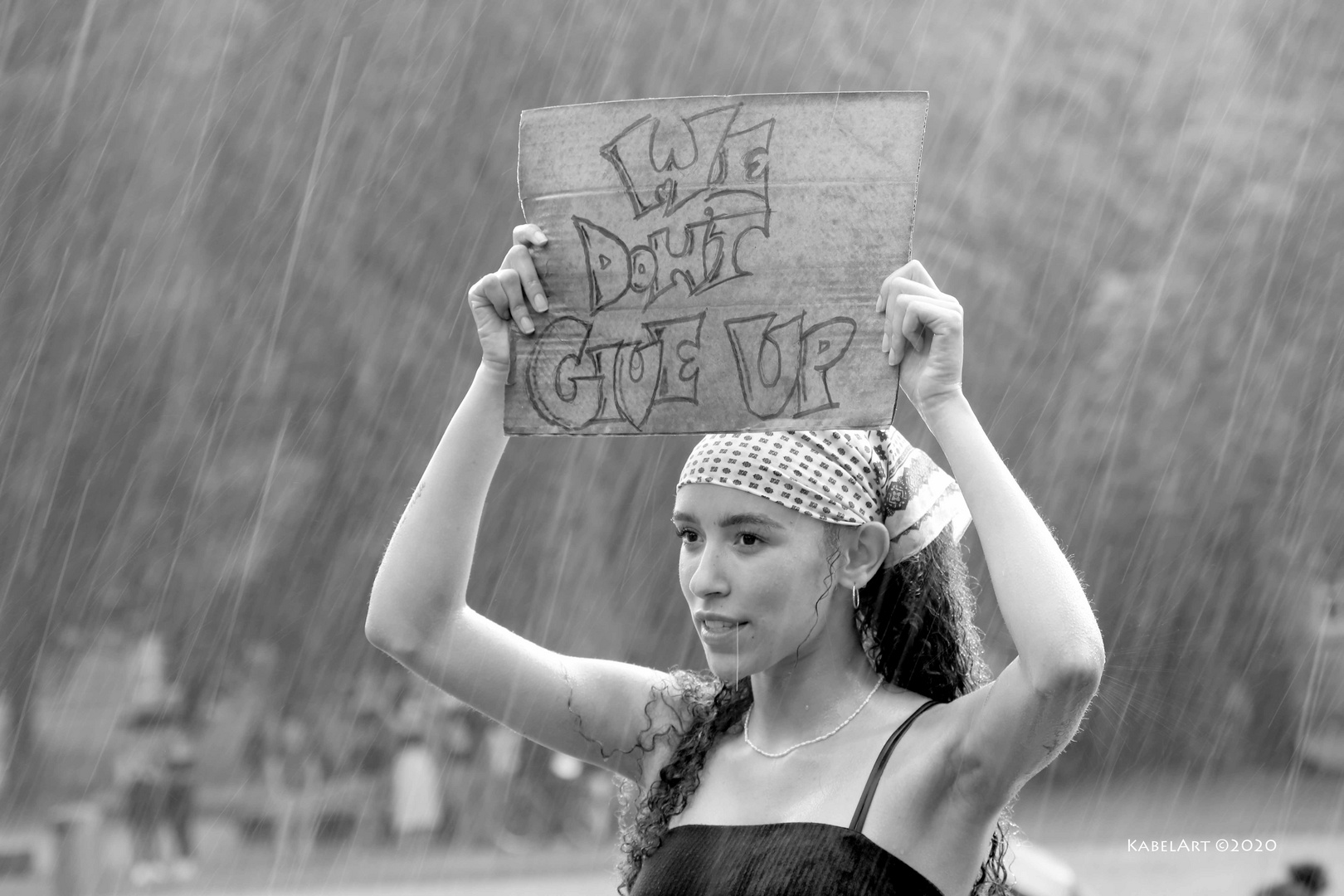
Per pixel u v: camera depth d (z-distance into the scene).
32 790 38.41
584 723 6.43
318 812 34.31
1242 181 46.84
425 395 42.62
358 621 41.81
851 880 5.27
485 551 40.72
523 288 6.04
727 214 5.84
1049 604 5.12
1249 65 48.19
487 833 32.78
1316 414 44.84
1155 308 45.62
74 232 42.53
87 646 41.22
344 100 43.91
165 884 27.12
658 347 5.86
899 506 5.82
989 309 45.56
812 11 46.44
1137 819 35.66
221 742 40.00
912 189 5.72
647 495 41.28
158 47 43.97
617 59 44.53
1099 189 46.81
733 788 5.79
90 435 41.88
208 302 42.88
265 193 43.34
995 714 5.21
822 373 5.69
